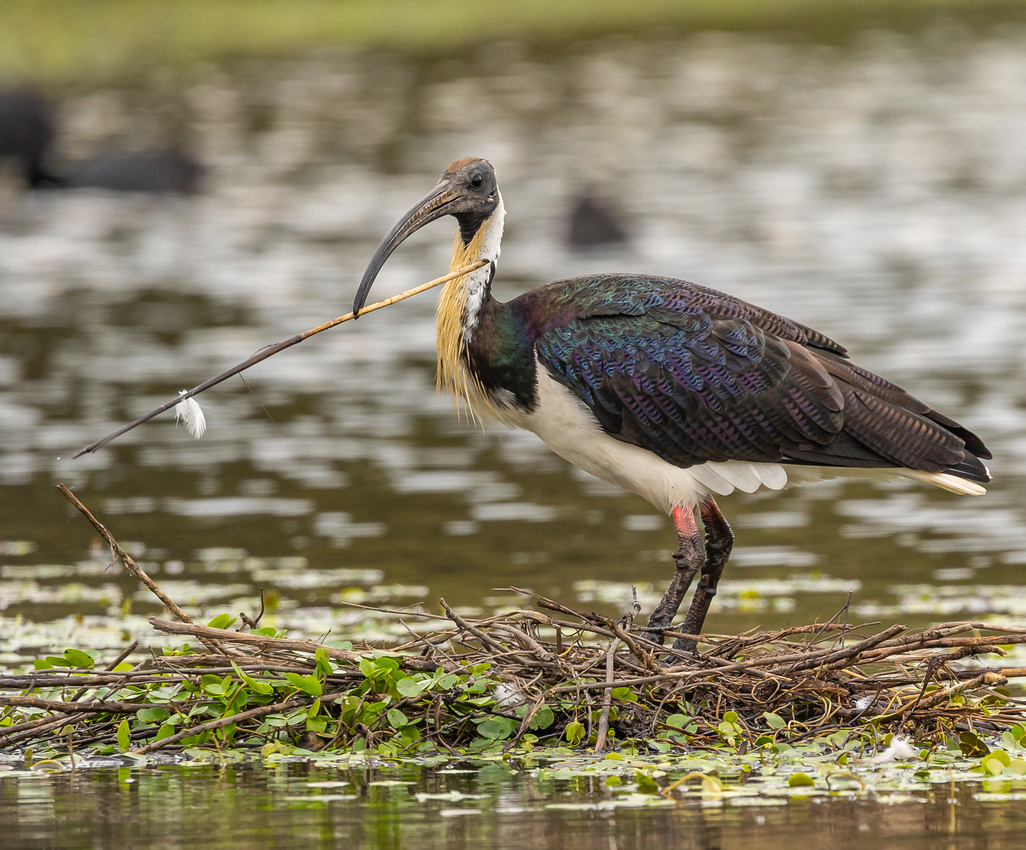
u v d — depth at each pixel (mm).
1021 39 54500
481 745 10227
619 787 9422
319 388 22750
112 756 10172
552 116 43688
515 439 20891
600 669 10633
